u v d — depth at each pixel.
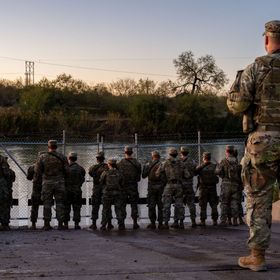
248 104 4.79
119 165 13.76
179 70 85.75
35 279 4.66
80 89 80.62
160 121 53.97
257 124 4.81
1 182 12.89
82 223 15.72
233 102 4.83
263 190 4.77
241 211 13.70
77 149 34.94
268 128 4.74
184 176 13.33
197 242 8.42
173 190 13.23
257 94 4.76
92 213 13.72
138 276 4.66
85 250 7.18
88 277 4.67
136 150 15.88
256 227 4.77
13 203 14.18
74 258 6.17
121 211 13.15
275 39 4.82
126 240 9.09
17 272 5.08
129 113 58.94
